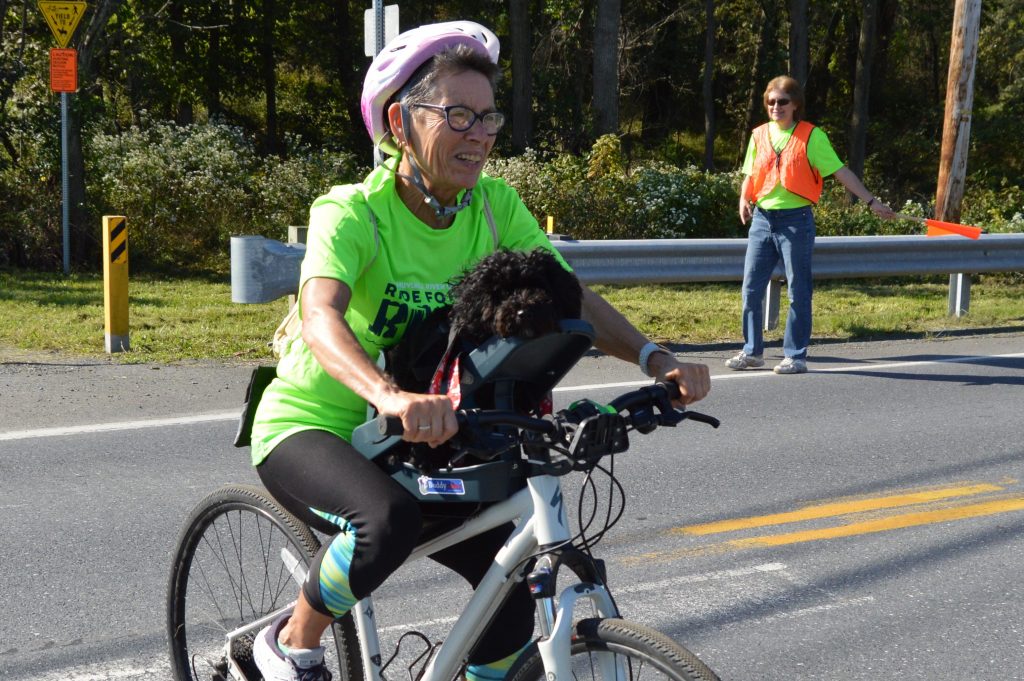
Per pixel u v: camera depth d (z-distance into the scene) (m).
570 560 2.30
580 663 2.31
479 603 2.48
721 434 6.88
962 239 11.16
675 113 43.72
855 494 5.77
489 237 2.71
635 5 36.50
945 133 15.70
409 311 2.60
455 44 2.49
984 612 4.34
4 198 14.45
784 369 8.71
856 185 8.34
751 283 8.78
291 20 32.09
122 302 8.71
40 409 7.00
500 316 2.20
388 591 4.39
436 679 2.57
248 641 3.06
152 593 4.36
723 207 16.22
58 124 14.55
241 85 32.56
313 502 2.53
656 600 4.41
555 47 33.09
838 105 47.34
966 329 10.96
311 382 2.62
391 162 2.61
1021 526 5.33
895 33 47.12
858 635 4.11
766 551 4.95
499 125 2.53
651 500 5.61
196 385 7.73
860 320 11.05
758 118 41.03
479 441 2.19
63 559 4.67
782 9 40.94
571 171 16.38
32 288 12.09
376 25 10.27
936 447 6.68
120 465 5.93
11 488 5.52
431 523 2.62
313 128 35.09
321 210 2.55
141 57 19.36
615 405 2.39
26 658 3.79
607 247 9.84
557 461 2.26
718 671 3.82
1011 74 43.69
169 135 15.88
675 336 10.15
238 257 8.20
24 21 15.12
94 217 14.70
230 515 3.28
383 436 2.22
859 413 7.49
